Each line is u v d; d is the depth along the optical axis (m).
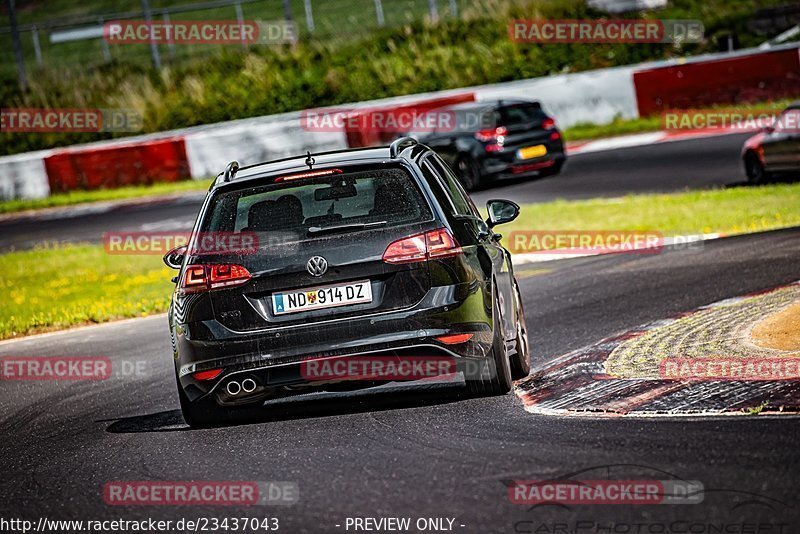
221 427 24.02
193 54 127.94
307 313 22.36
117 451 22.94
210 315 22.59
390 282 22.33
